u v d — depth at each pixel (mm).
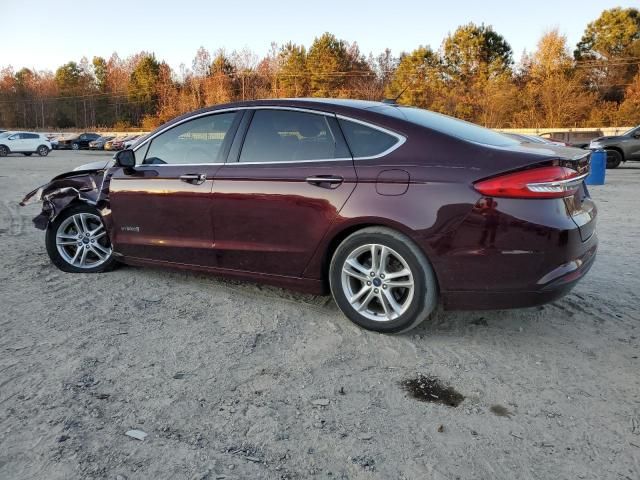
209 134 4219
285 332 3652
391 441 2451
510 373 3078
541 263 3086
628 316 3900
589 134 24188
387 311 3512
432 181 3223
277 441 2445
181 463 2285
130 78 84062
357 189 3438
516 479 2199
